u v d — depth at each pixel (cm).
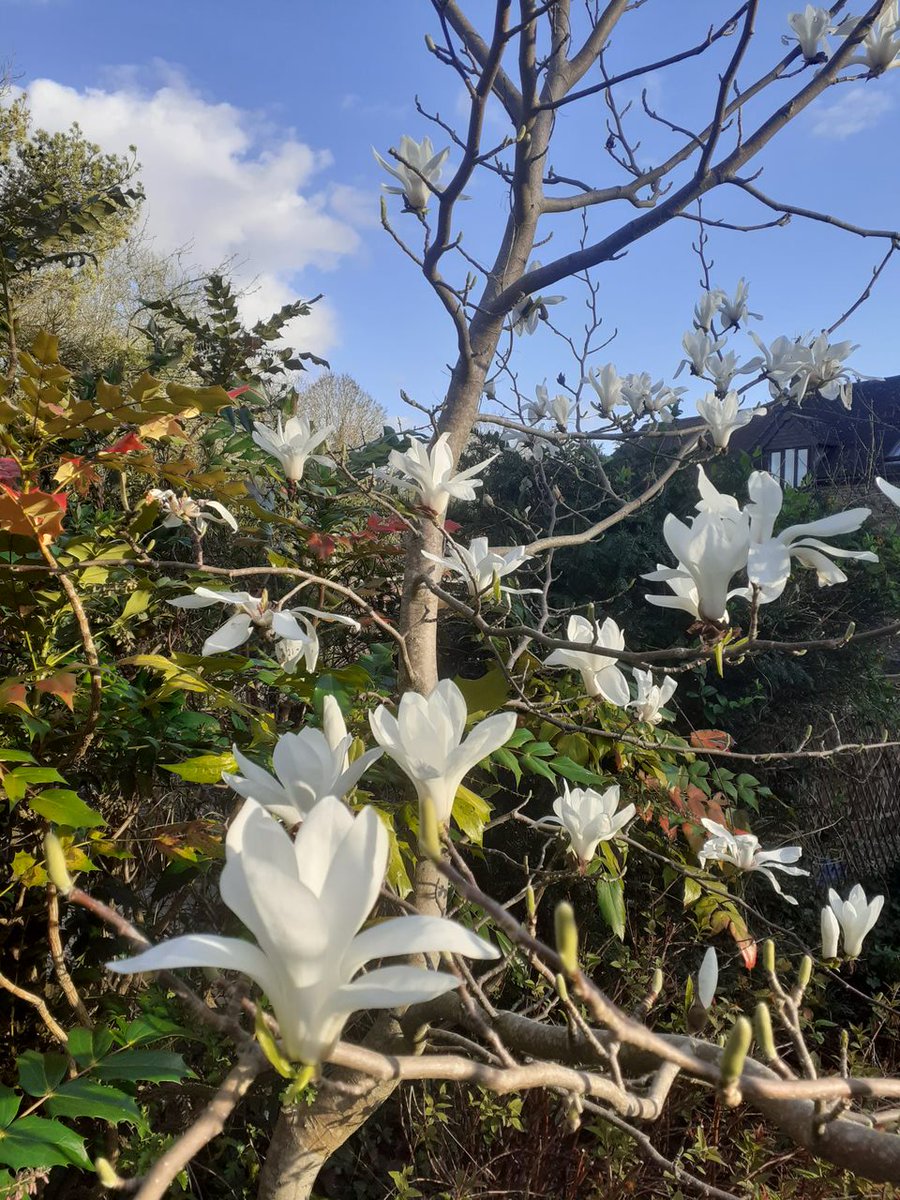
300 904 66
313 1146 181
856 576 523
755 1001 357
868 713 534
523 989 298
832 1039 395
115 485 306
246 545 268
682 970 370
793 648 128
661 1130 291
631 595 526
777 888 221
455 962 110
